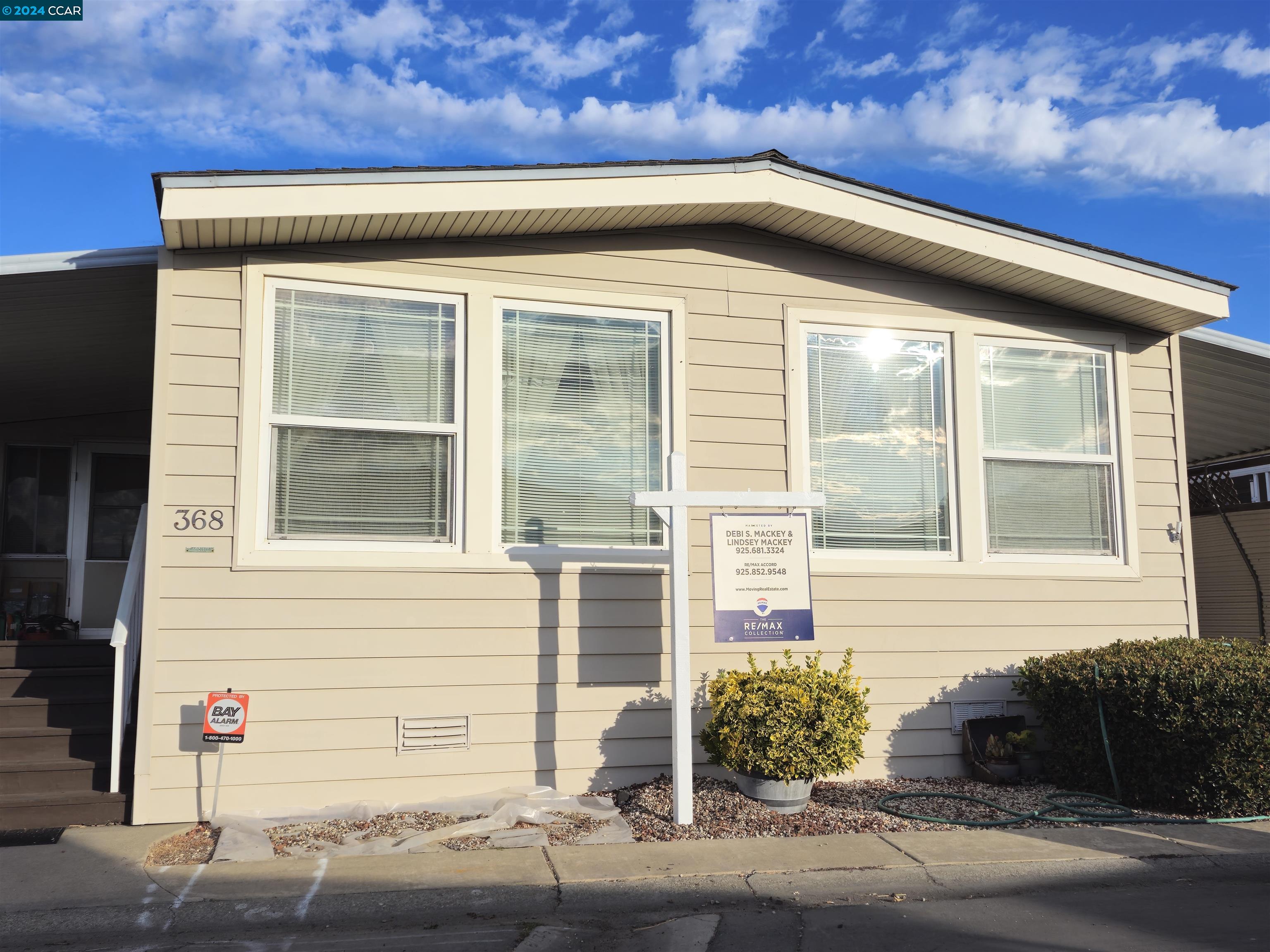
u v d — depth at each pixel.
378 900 4.45
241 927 4.20
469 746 6.08
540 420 6.54
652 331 6.84
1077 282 7.17
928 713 6.96
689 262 6.92
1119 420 7.73
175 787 5.59
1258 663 6.11
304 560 5.92
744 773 6.00
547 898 4.53
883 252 7.16
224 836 5.25
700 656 6.63
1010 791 6.55
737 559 5.90
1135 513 7.64
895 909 4.49
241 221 5.69
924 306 7.40
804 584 5.95
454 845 5.27
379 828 5.52
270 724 5.76
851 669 6.56
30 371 7.41
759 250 7.08
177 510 5.77
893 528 7.14
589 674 6.37
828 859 5.10
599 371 6.70
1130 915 4.44
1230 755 5.91
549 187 6.19
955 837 5.53
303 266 6.14
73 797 5.54
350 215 5.82
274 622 5.83
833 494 7.07
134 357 7.32
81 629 8.37
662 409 6.78
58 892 4.50
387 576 6.05
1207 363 8.55
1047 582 7.34
